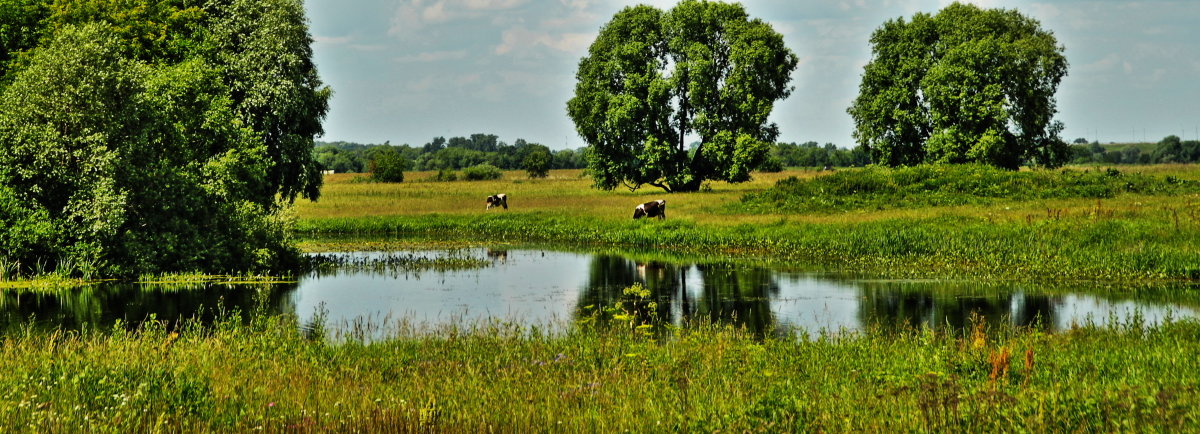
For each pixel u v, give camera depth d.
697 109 75.38
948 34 71.00
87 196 28.97
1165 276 26.38
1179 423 8.82
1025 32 71.94
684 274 30.91
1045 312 21.81
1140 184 51.19
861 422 9.53
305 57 41.19
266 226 34.25
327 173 178.38
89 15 38.34
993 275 28.12
